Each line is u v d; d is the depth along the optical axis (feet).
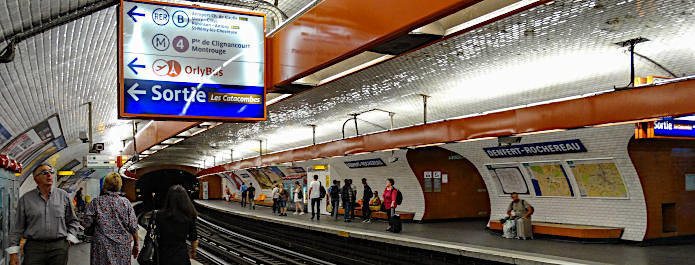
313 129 59.06
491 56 27.53
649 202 39.42
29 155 47.37
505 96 39.17
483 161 52.24
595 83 33.71
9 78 22.39
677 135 30.35
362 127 59.62
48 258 18.37
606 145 38.91
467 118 34.71
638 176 38.91
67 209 19.03
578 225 43.55
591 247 38.63
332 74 23.07
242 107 22.57
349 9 18.01
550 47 25.66
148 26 21.33
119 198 18.72
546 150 43.80
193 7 22.13
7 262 26.55
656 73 30.30
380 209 69.36
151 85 21.22
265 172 117.70
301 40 21.21
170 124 52.26
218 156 113.80
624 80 32.53
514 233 45.21
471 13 16.30
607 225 42.14
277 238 66.64
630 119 23.58
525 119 30.04
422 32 16.07
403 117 50.85
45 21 17.69
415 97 40.27
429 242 41.45
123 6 20.92
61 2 16.72
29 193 18.35
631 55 24.71
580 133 39.68
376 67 29.89
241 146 85.71
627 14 20.47
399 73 31.78
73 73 26.86
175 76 21.65
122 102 20.74
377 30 16.42
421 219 63.52
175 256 19.26
